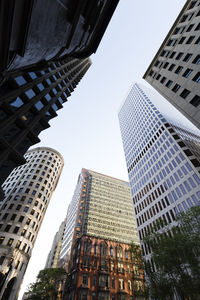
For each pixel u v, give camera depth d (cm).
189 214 2100
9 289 3725
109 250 5719
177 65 3136
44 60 1467
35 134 2181
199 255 1734
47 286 4419
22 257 4250
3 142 1700
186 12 3306
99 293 4453
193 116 2698
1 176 1647
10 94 1823
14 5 654
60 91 3312
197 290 1573
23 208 5006
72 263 5706
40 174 6312
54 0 960
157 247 2098
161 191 4744
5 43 758
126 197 11619
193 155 4216
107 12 2164
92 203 10000
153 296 1998
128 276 5128
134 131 8200
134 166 7056
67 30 1362
